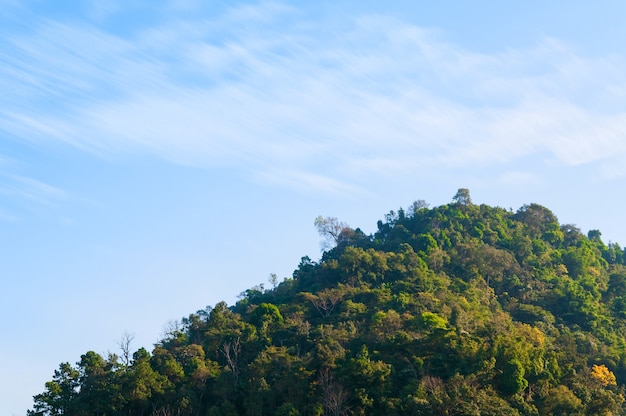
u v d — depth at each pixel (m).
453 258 198.38
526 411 121.06
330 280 188.25
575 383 131.38
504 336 134.62
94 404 137.50
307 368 132.75
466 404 114.56
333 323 161.12
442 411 116.06
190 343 161.12
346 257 186.62
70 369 144.38
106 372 144.12
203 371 141.50
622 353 157.75
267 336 156.75
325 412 125.50
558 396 124.50
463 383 120.94
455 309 152.00
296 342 152.12
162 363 146.62
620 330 177.25
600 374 140.62
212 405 138.12
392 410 120.19
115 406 136.88
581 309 178.38
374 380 127.25
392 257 188.00
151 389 139.00
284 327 159.50
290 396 130.25
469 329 143.25
